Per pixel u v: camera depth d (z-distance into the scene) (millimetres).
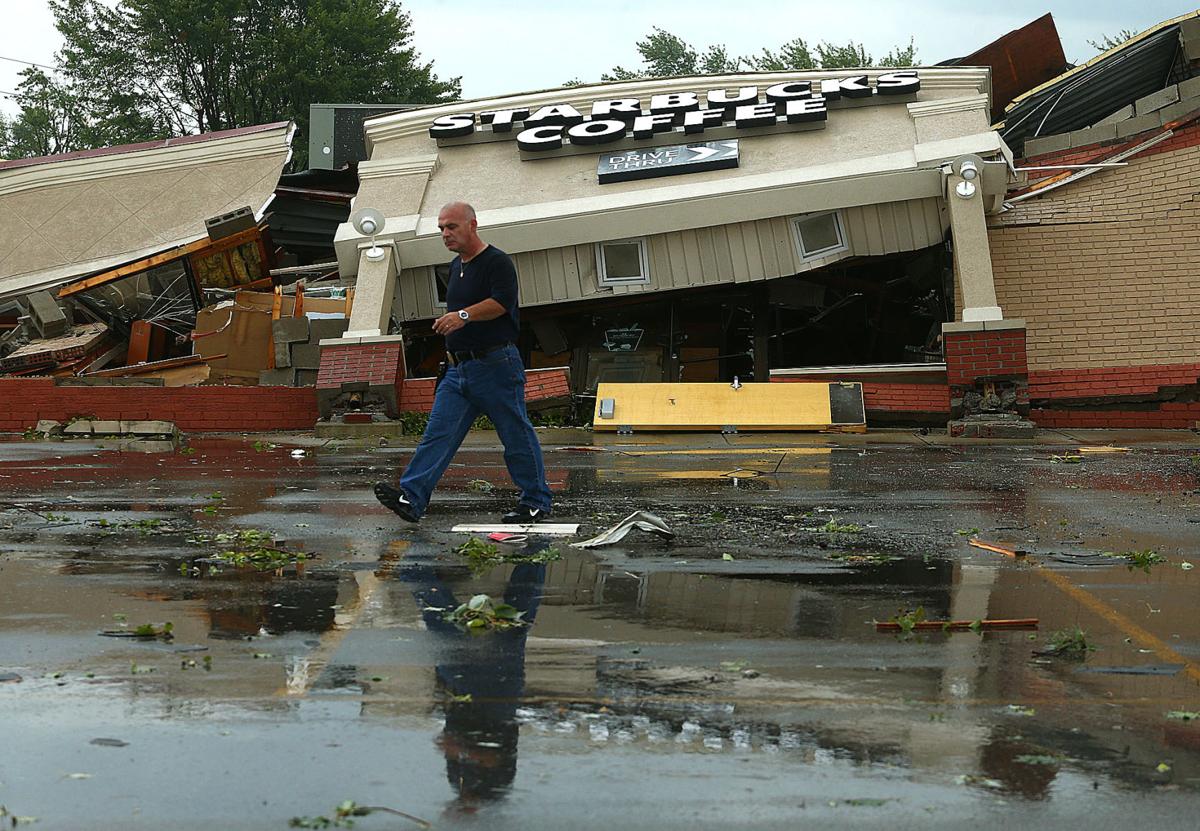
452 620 5621
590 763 3723
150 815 3309
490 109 23484
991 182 19906
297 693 4422
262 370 22781
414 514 8484
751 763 3732
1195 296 20984
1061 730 4062
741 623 5598
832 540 8070
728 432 18438
